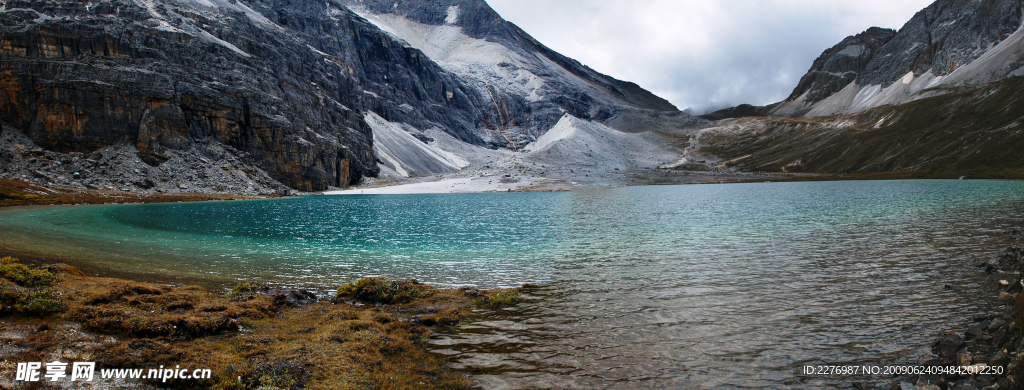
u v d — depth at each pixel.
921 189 126.25
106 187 106.00
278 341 18.84
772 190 148.88
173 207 89.50
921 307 23.59
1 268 21.48
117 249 40.09
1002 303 23.44
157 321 18.11
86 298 20.19
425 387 16.02
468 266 36.75
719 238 49.47
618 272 34.00
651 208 91.50
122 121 118.12
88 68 117.75
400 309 24.67
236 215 77.06
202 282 29.47
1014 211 63.88
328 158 163.25
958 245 39.84
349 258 39.91
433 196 143.75
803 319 22.56
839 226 55.81
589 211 87.44
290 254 41.31
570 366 17.81
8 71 113.00
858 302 24.91
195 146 128.88
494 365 17.94
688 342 20.05
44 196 89.62
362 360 17.42
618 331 21.52
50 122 112.62
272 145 143.62
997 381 15.01
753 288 28.52
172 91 125.12
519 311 24.75
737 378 16.67
